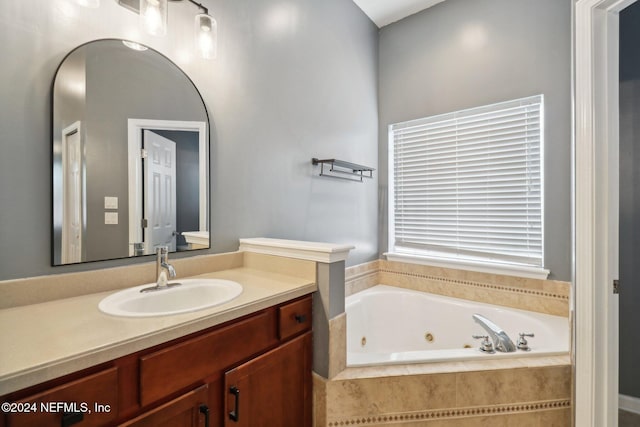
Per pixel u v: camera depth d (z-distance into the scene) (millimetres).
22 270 1007
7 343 716
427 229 2611
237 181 1655
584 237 1348
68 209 1101
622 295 1950
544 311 2023
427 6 2543
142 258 1297
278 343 1190
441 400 1332
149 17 1136
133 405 772
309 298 1339
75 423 673
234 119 1640
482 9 2285
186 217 1445
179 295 1223
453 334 2240
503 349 1498
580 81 1376
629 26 1962
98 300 1056
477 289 2285
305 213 2064
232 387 1004
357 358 1426
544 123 2033
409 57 2664
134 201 1271
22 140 1005
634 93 1938
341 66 2389
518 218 2176
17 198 997
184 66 1437
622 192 1969
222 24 1582
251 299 1082
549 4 2018
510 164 2205
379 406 1307
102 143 1186
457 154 2441
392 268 2721
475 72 2316
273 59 1850
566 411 1403
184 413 878
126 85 1251
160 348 831
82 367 677
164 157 1367
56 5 1071
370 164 2734
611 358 1307
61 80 1082
